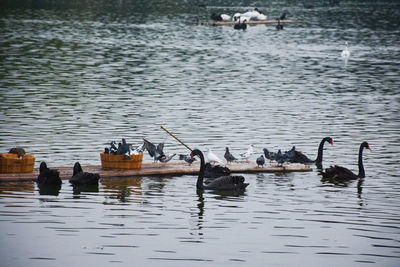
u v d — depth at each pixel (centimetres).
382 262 1705
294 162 2808
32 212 2027
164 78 5259
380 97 4588
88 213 2039
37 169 2512
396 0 17600
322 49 7888
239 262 1688
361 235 1898
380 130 3472
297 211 2116
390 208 2152
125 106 4006
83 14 11469
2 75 5050
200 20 11394
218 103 4219
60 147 2920
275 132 3381
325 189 2391
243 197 2278
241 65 6228
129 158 2498
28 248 1744
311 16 12862
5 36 7844
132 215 2036
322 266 1669
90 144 2998
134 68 5781
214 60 6550
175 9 13425
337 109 4091
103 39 8069
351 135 3344
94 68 5672
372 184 2456
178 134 3281
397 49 8044
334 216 2067
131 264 1661
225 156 2708
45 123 3416
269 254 1744
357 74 5812
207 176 2559
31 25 9331
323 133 3381
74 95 4322
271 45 8169
